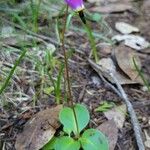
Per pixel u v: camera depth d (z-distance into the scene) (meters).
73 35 0.41
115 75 0.37
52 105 0.32
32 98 0.32
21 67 0.34
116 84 0.35
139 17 0.48
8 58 0.35
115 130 0.31
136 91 0.36
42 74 0.34
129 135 0.32
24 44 0.36
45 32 0.40
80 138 0.28
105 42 0.42
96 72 0.37
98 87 0.35
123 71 0.37
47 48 0.37
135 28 0.45
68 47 0.39
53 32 0.40
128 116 0.33
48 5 0.43
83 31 0.42
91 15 0.44
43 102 0.32
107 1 0.50
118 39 0.42
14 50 0.35
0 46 0.35
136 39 0.43
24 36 0.37
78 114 0.30
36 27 0.39
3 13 0.39
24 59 0.35
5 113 0.31
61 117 0.29
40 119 0.30
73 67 0.37
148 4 0.51
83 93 0.34
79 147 0.28
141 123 0.33
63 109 0.29
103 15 0.47
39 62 0.35
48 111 0.30
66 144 0.28
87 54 0.39
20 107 0.31
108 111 0.33
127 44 0.42
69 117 0.29
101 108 0.33
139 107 0.35
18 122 0.30
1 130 0.30
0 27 0.38
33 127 0.29
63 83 0.34
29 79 0.33
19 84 0.33
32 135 0.29
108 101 0.34
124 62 0.38
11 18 0.39
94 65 0.37
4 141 0.29
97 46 0.41
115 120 0.32
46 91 0.33
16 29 0.38
